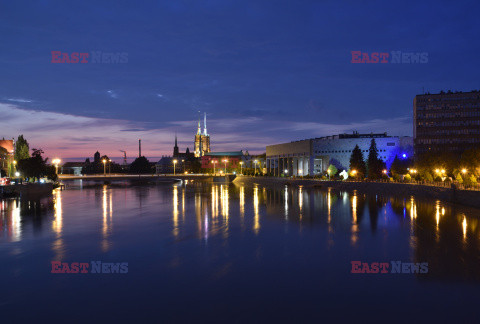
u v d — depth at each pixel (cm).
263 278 2608
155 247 3556
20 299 2258
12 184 9594
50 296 2302
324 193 9962
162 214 5925
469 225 4475
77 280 2589
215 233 4247
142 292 2355
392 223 4747
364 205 6806
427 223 4662
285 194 9850
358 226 4600
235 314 2027
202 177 18838
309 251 3359
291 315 2006
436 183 8069
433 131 14950
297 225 4744
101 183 19688
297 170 17550
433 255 3161
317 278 2594
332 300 2200
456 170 9531
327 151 15900
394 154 15062
